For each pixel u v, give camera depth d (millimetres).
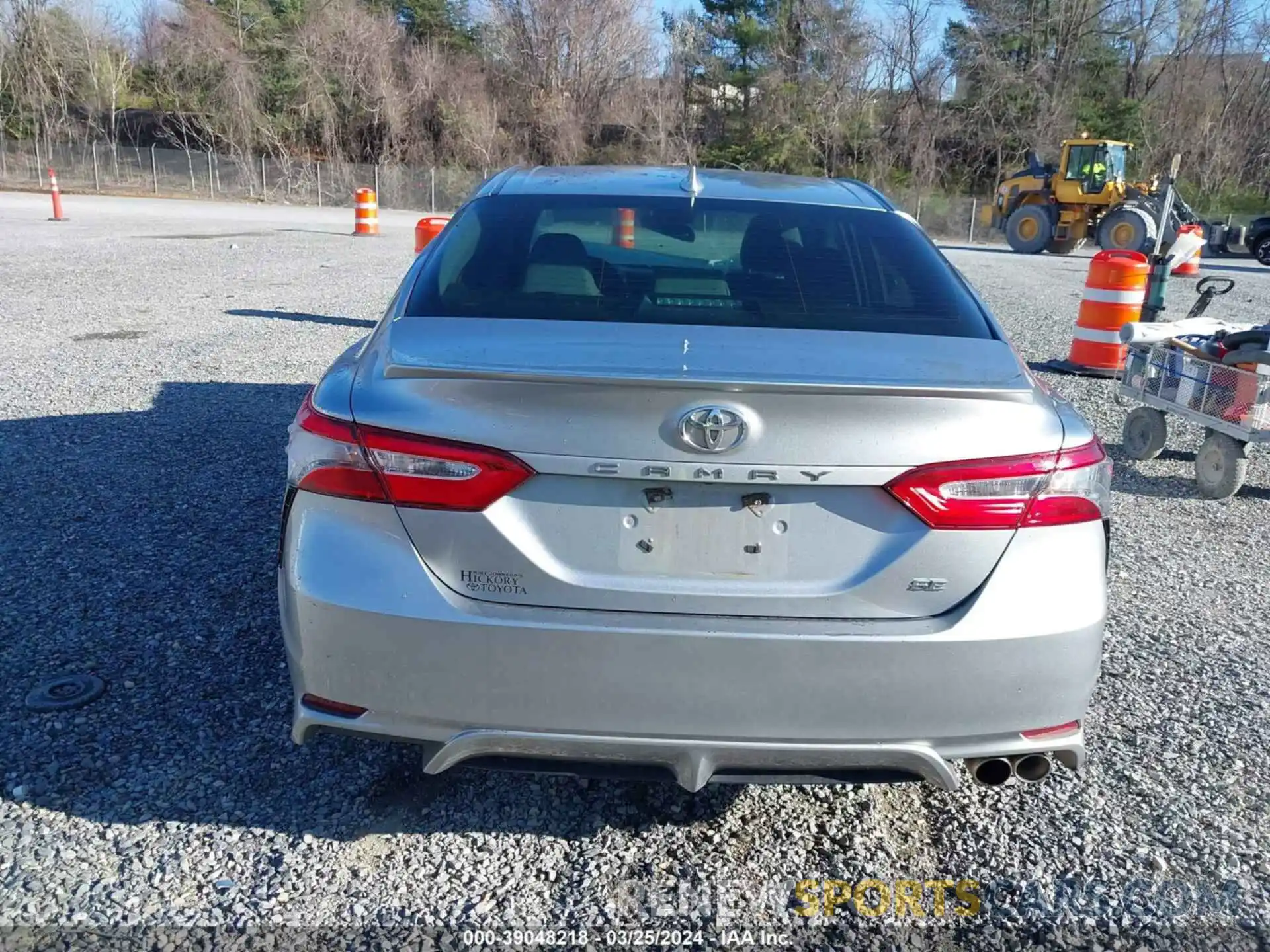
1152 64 52719
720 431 2221
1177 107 51719
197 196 48000
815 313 2744
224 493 5234
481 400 2285
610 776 2402
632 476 2252
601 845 2740
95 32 55000
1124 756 3176
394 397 2354
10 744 3043
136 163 49594
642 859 2693
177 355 8641
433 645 2291
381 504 2322
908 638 2260
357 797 2889
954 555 2299
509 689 2297
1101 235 26188
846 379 2316
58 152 49719
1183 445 7059
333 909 2471
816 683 2270
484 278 2852
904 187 49844
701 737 2309
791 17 53438
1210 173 49375
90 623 3795
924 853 2740
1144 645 3922
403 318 2701
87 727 3146
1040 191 27984
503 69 55812
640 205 3232
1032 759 2461
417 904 2500
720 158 51906
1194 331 6625
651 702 2287
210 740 3107
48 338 9242
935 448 2275
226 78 50969
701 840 2777
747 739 2309
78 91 53781
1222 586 4570
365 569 2318
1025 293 15898
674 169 3760
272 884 2541
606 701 2289
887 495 2289
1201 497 5973
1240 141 49938
